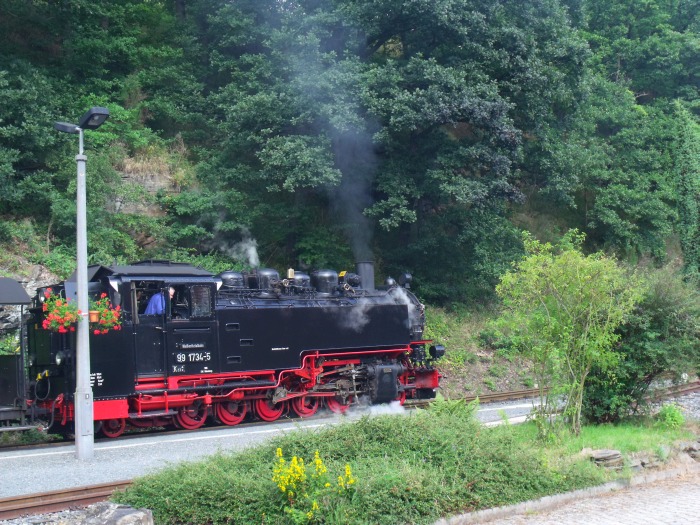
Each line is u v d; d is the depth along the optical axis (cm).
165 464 1110
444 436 1063
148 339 1562
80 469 1152
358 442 1038
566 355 1349
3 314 1883
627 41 3825
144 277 1578
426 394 2062
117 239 2264
